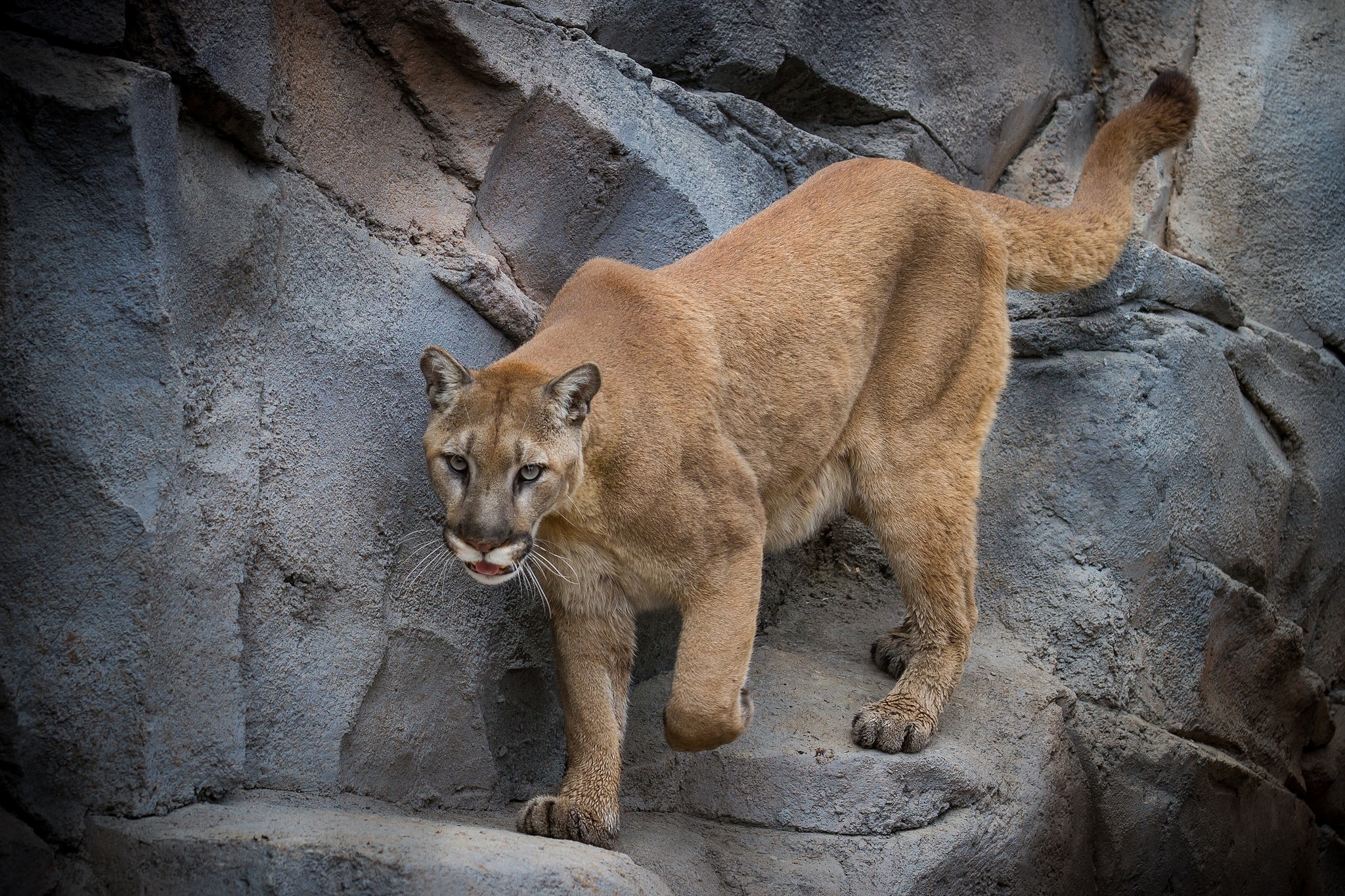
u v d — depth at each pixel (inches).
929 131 494.0
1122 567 447.2
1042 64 535.5
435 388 298.5
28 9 273.4
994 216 412.5
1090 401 456.4
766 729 368.8
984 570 460.4
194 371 292.4
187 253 290.8
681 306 339.3
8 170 266.7
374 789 319.9
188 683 281.3
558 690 381.4
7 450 264.5
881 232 373.4
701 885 321.7
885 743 360.5
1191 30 550.6
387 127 352.5
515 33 367.9
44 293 269.4
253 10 305.4
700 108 425.1
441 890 241.3
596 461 308.0
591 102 386.6
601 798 318.7
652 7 426.6
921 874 344.8
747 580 328.8
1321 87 539.5
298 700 305.1
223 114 305.4
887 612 455.8
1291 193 536.1
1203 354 471.2
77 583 266.8
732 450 334.6
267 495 306.2
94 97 270.8
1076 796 407.5
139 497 273.0
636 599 333.1
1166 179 535.5
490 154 368.5
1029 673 427.2
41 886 255.6
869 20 472.7
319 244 329.1
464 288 358.6
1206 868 456.4
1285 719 513.7
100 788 264.5
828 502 386.3
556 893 250.7
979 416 398.9
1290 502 525.0
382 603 328.8
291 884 244.8
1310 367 529.3
